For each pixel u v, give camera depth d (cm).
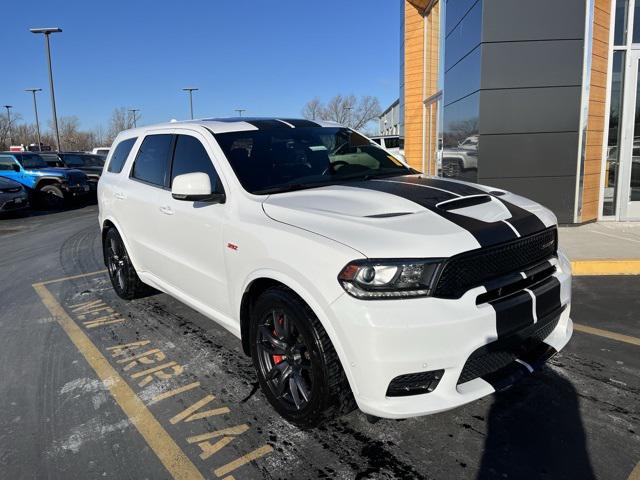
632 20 833
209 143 378
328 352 264
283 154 381
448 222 266
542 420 302
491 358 268
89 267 743
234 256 323
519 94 809
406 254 243
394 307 239
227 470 266
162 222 420
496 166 830
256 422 309
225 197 347
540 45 795
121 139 547
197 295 388
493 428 296
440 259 243
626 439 282
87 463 275
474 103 841
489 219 279
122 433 302
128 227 488
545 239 303
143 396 345
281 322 298
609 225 855
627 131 863
